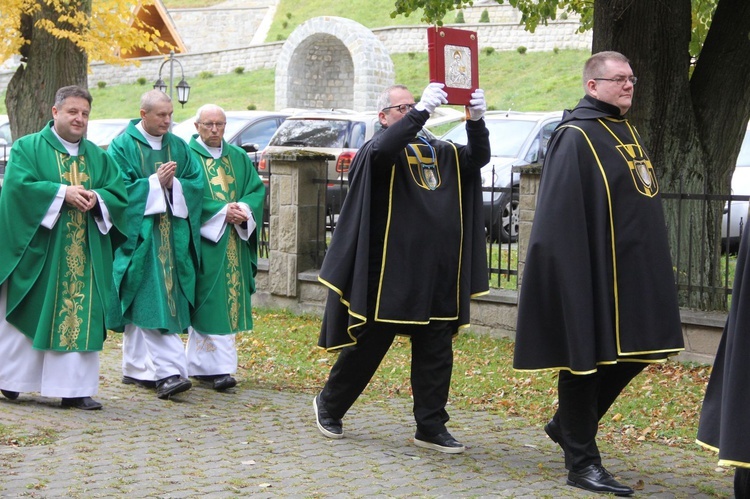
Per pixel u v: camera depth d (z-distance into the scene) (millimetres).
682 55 10867
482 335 11078
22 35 16766
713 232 10469
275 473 6277
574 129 6090
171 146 8703
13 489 5781
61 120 7895
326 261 6766
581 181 6008
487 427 7746
